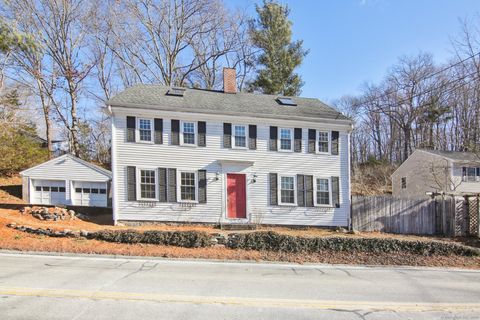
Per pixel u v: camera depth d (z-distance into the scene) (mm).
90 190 24641
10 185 27469
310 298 7207
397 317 6133
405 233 19531
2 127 24703
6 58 21484
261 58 35406
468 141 29703
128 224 17172
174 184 17969
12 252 11180
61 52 31641
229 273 9719
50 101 33125
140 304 6266
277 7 35812
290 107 20906
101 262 10438
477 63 29562
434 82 43094
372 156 50344
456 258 13734
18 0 26625
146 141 17766
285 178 19391
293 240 13703
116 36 33344
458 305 7059
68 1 31109
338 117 20406
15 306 5879
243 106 19828
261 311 6184
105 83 35250
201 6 34438
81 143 37188
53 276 8164
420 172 33188
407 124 46719
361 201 19812
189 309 6117
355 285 8750
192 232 13656
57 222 15672
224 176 18641
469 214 18906
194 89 21391
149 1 33594
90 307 5973
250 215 18688
